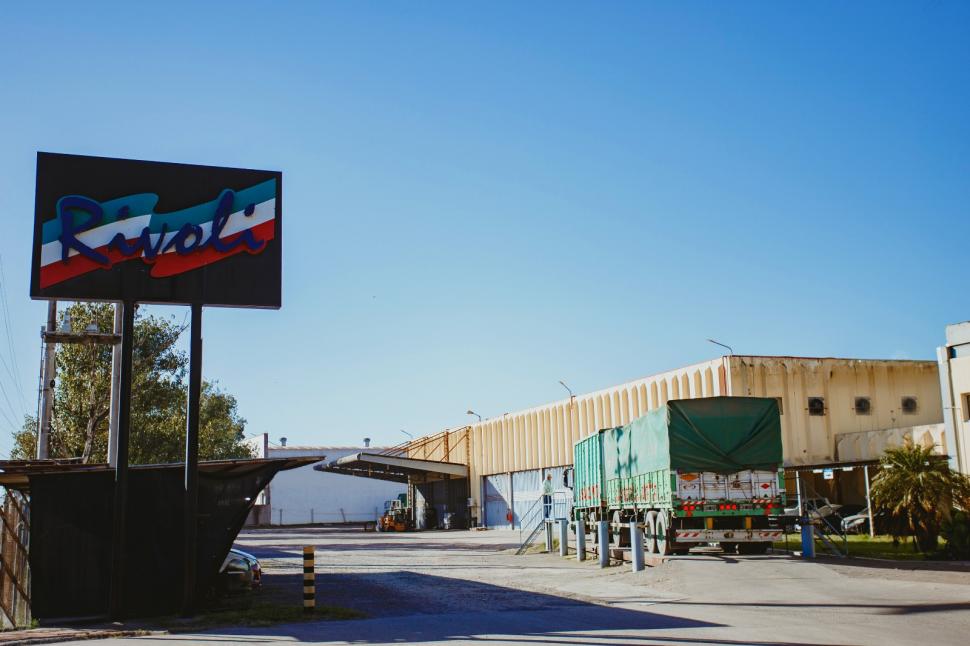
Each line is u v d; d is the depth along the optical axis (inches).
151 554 682.2
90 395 1622.8
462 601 737.0
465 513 2866.6
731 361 1638.8
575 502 1498.5
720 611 609.9
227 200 738.8
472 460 2871.6
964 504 972.6
